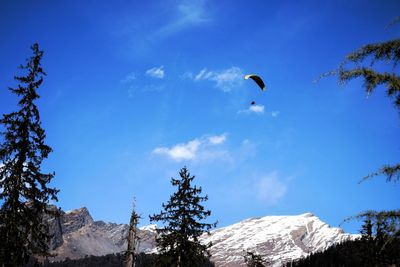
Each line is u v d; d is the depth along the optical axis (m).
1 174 21.78
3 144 22.08
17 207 21.77
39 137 22.72
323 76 7.08
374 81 6.92
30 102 22.72
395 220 6.54
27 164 22.38
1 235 21.19
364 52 7.02
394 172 6.59
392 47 6.92
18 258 21.39
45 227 22.69
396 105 6.97
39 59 23.42
